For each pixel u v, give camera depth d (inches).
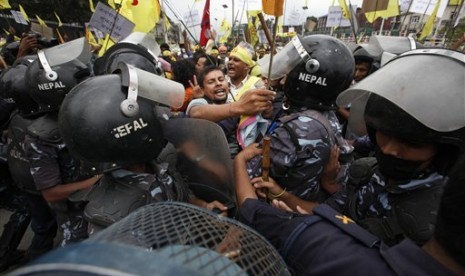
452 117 28.7
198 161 57.2
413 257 23.3
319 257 27.0
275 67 56.7
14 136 79.1
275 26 49.8
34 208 89.8
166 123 54.2
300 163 52.6
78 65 71.1
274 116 76.1
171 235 22.7
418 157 33.5
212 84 100.0
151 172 51.5
